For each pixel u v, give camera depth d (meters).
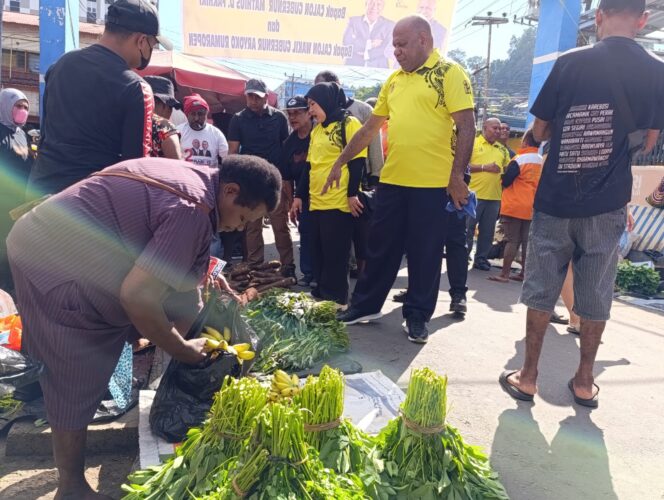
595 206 3.09
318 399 2.02
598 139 3.06
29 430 2.67
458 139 3.82
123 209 2.06
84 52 2.84
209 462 1.88
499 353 4.17
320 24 7.71
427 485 2.02
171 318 2.74
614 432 3.06
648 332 5.19
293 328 3.83
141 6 2.87
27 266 2.12
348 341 4.02
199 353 2.47
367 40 7.88
